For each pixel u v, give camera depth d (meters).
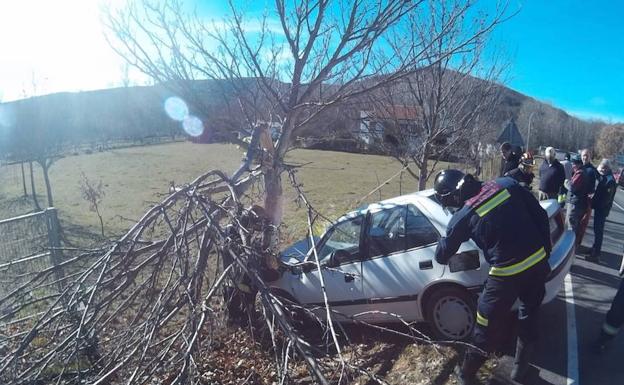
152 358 3.29
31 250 6.04
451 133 7.86
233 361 4.68
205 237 3.64
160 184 25.55
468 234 4.10
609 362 4.62
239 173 4.46
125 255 3.55
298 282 5.72
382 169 29.77
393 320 5.31
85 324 3.21
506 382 4.30
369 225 5.50
